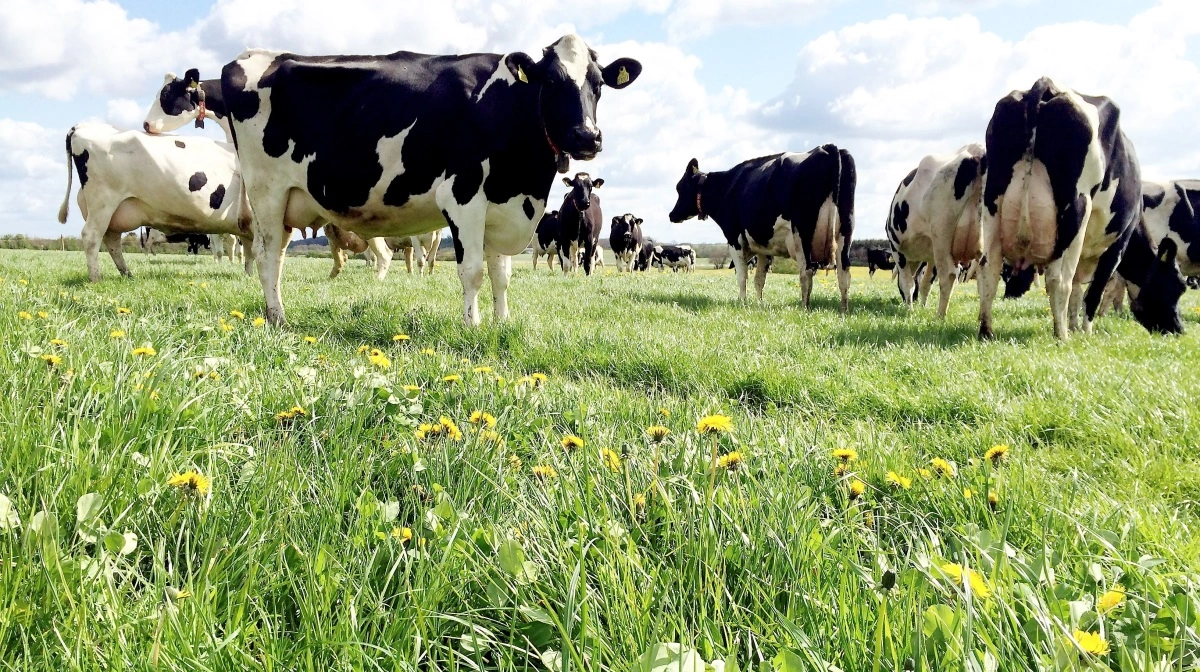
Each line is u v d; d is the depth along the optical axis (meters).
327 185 7.08
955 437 3.65
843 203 10.41
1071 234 7.10
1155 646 1.49
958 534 2.12
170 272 13.05
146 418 2.48
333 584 1.62
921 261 12.24
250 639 1.47
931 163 11.01
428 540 1.88
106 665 1.32
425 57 7.11
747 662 1.51
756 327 7.56
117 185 10.92
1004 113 7.11
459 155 6.62
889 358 5.71
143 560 1.86
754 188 11.65
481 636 1.59
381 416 3.10
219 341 4.65
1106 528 2.24
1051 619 1.44
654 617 1.55
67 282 10.41
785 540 1.89
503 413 3.18
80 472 1.94
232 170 12.13
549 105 6.60
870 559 2.02
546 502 2.15
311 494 2.20
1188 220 12.58
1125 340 7.32
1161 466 3.15
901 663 1.34
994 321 9.16
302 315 7.42
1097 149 6.94
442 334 6.33
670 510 1.99
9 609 1.38
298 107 7.00
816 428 3.53
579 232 20.73
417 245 17.45
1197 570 1.96
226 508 1.98
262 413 3.03
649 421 3.45
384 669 1.41
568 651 1.30
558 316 8.05
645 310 8.82
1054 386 4.61
